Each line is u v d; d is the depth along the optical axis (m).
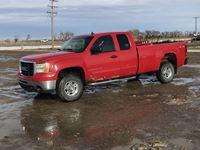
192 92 11.66
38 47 79.38
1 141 6.86
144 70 12.56
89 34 11.72
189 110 9.08
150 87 12.84
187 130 7.27
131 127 7.63
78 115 8.92
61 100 10.70
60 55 10.52
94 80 11.17
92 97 11.24
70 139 6.90
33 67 10.35
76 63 10.62
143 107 9.62
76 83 10.65
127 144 6.49
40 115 9.02
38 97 11.48
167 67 13.47
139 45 12.68
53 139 6.92
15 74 18.70
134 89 12.51
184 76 15.82
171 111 9.03
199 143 6.43
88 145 6.50
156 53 12.86
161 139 6.70
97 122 8.16
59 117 8.76
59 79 10.41
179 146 6.28
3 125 8.07
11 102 10.77
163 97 10.92
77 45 11.41
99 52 11.23
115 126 7.77
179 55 13.75
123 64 11.82
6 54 44.06
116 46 11.70
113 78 11.71
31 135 7.23
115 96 11.31
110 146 6.41
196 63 22.70
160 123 7.88
